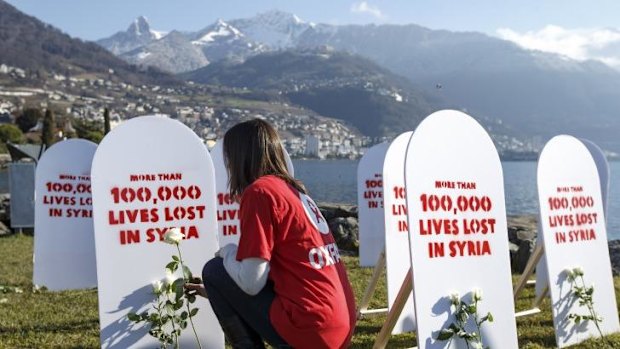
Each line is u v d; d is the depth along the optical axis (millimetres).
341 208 12008
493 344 3969
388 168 5430
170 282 4148
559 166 5023
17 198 13766
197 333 4230
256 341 3461
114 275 4082
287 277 3256
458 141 4031
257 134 3457
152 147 4223
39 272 7012
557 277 4820
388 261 5328
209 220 4301
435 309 3793
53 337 5055
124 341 4074
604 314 5086
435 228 3869
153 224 4191
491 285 4023
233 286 3359
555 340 4918
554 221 4895
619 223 19188
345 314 3283
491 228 4086
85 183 7203
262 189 3250
